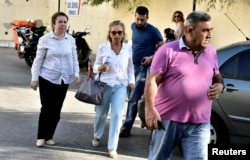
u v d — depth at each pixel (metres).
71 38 8.03
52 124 8.10
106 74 7.72
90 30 21.84
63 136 8.78
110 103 7.89
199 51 5.11
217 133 7.73
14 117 10.05
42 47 7.78
